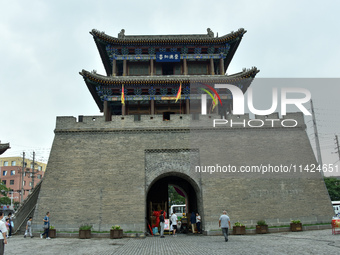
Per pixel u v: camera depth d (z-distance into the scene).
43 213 29.62
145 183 31.05
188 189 39.75
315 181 31.55
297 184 31.30
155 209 35.78
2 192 55.78
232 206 30.12
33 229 29.16
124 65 45.59
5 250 19.81
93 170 31.17
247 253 16.27
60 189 30.44
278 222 29.84
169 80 40.81
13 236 29.66
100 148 32.06
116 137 32.53
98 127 32.81
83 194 30.25
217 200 30.28
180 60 46.91
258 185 31.03
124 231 29.00
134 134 32.66
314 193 31.08
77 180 30.77
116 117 33.25
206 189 30.66
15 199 93.75
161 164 31.80
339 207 49.12
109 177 30.88
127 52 45.97
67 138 32.50
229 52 48.84
